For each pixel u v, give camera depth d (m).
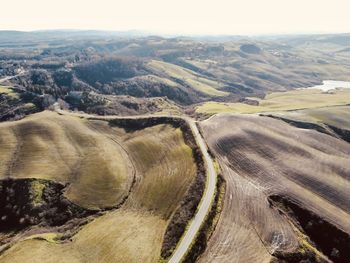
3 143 115.75
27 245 73.81
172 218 75.94
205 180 85.56
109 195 90.44
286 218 75.19
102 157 108.44
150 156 107.25
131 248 68.88
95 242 72.62
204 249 65.19
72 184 96.00
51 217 86.00
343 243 69.88
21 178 96.88
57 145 115.81
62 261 67.44
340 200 84.44
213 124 125.38
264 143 110.56
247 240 67.19
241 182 87.31
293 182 89.81
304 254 64.88
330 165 100.88
